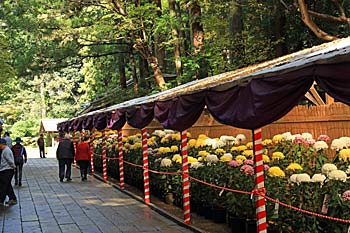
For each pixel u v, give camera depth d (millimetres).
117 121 13812
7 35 23516
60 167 18188
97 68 37594
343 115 9047
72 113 61562
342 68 4164
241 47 17375
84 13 23797
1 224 9789
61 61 25484
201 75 18906
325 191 6301
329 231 6211
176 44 21219
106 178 18078
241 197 7836
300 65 4730
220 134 13273
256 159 6742
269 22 17109
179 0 19984
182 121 8227
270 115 5301
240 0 17766
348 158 7031
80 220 10031
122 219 10070
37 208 11719
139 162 14312
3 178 12359
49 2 23422
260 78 5461
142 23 20484
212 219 9266
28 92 62719
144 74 26906
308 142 8359
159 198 12594
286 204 6547
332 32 15773
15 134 59125
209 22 18781
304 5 13211
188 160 10273
